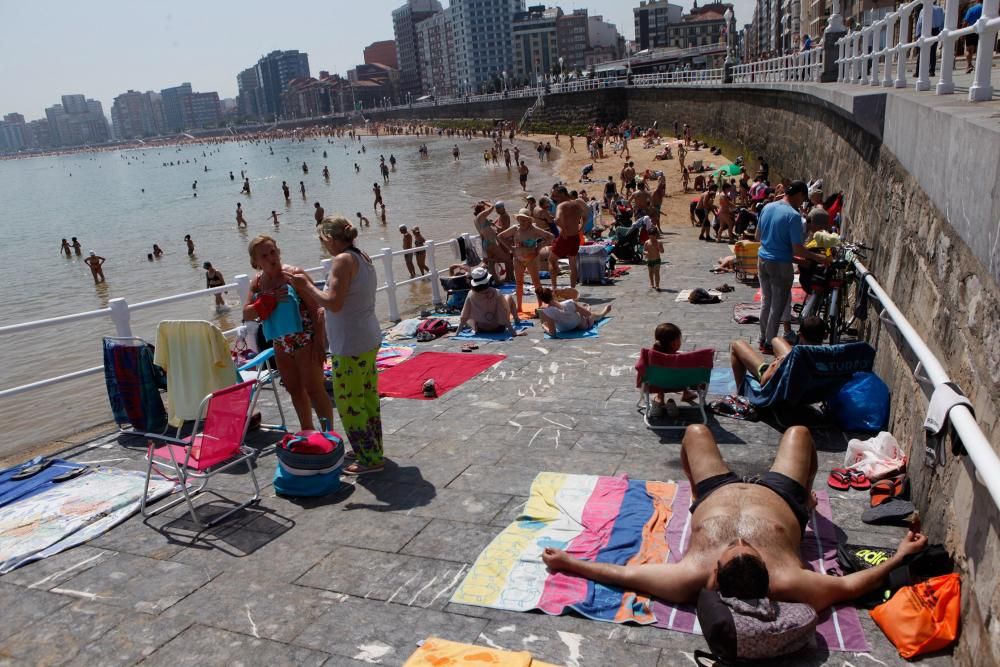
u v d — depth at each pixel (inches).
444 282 472.4
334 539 192.4
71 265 1286.9
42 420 456.8
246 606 164.7
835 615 146.9
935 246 199.3
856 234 398.6
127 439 275.6
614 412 272.1
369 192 2135.8
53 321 265.7
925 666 134.0
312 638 152.0
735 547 142.9
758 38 4281.5
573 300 408.8
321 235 217.3
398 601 163.0
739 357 270.4
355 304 218.4
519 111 3627.0
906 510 183.2
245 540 194.7
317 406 248.5
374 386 228.1
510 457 237.8
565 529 187.3
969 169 164.4
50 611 167.3
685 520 186.1
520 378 320.5
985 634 122.3
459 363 348.5
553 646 144.7
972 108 197.9
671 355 247.6
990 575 124.0
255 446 263.0
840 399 244.7
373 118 7362.2
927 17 302.2
